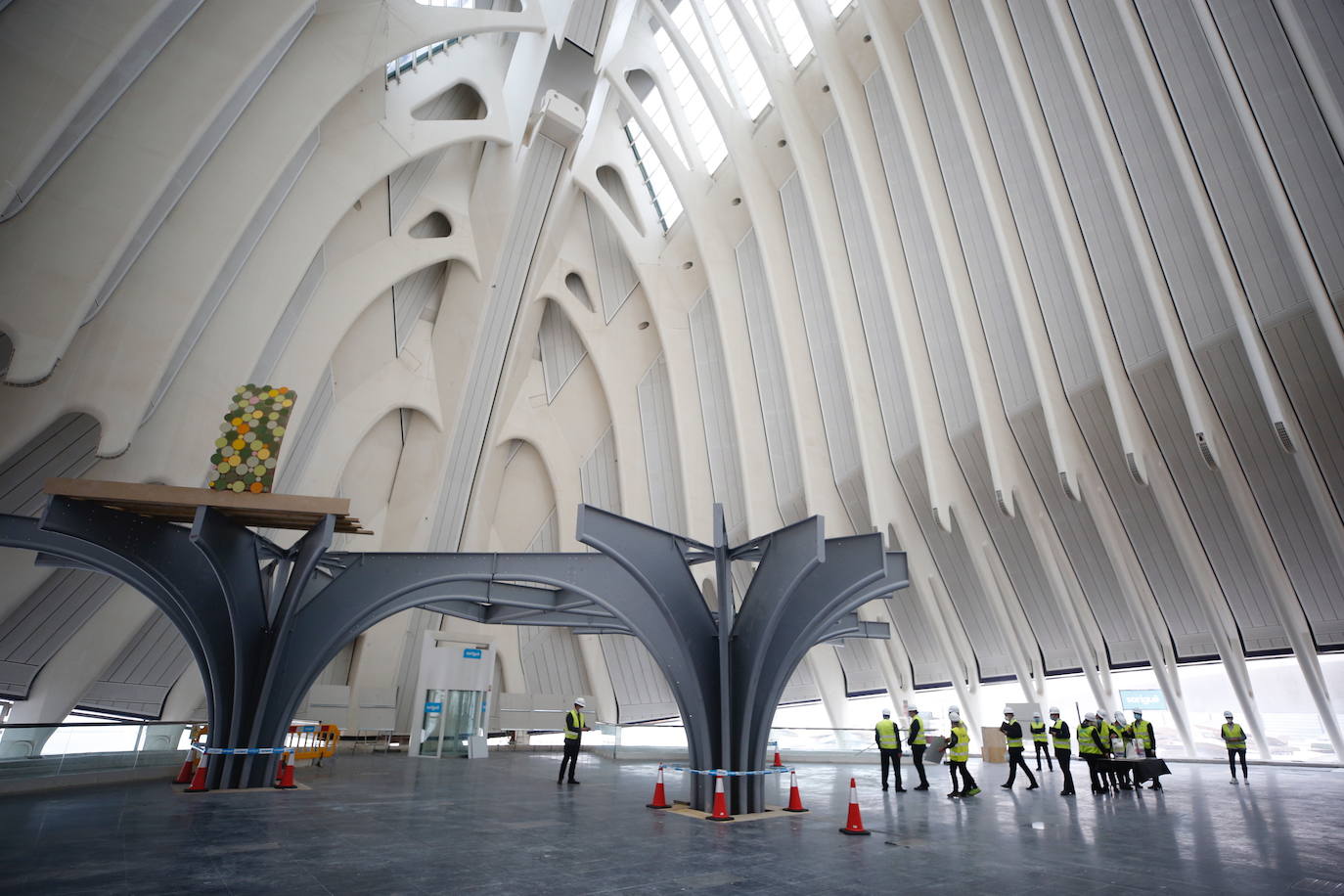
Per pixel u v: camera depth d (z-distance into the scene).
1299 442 15.40
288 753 12.77
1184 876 6.26
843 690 27.17
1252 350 15.44
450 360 26.17
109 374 14.16
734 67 25.59
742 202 25.95
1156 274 16.81
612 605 12.00
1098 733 13.22
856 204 22.70
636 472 29.05
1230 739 15.17
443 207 24.48
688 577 10.83
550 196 24.94
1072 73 16.97
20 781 10.52
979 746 23.27
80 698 19.58
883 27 20.33
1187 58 15.62
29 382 12.15
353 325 24.34
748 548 11.08
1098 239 17.77
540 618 17.78
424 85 21.44
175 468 16.88
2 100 10.54
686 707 11.10
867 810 10.81
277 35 13.91
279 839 7.46
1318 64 13.66
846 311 22.98
